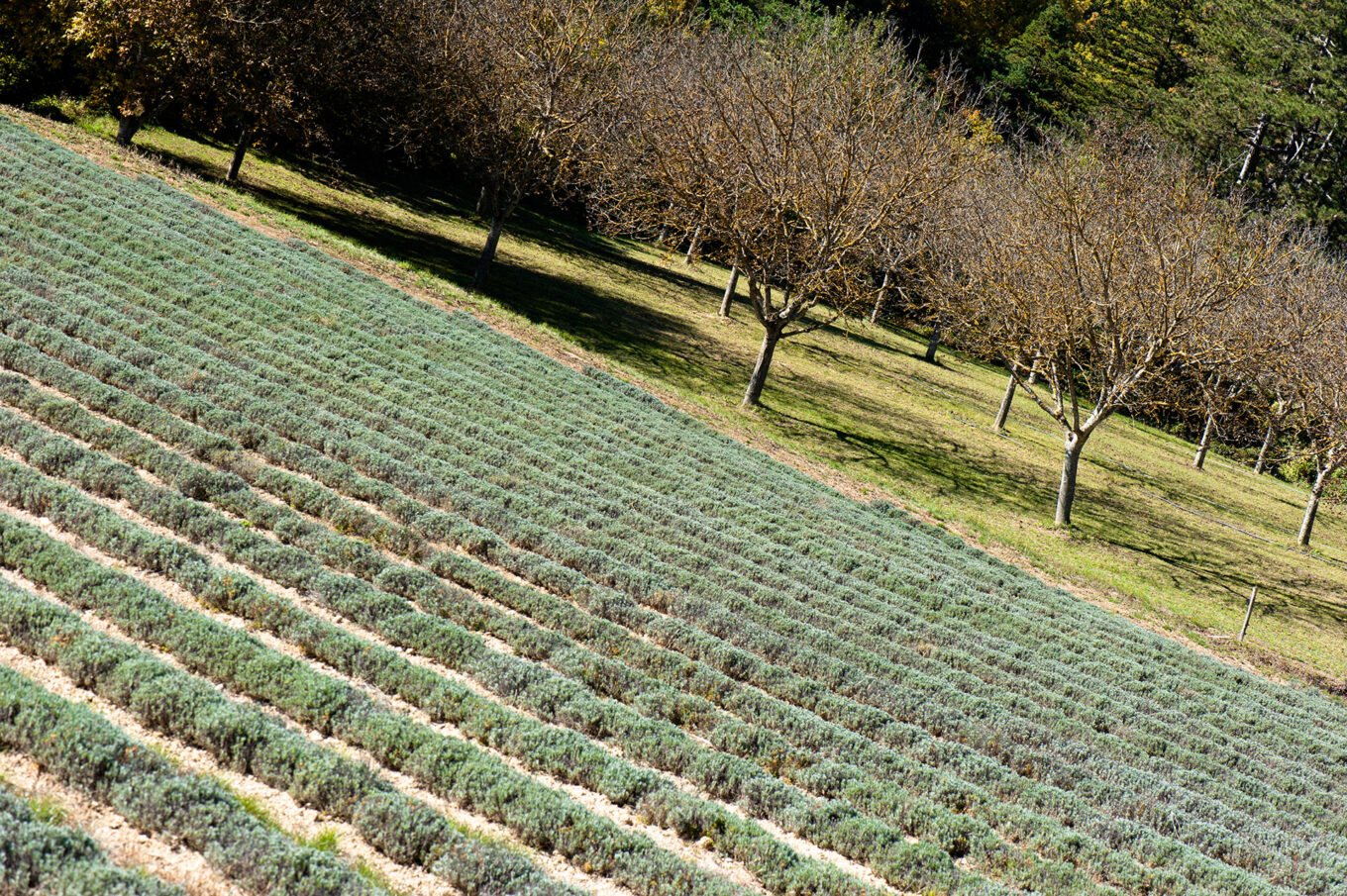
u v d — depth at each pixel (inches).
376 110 1642.5
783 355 1718.8
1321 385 1317.7
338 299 1040.2
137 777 300.5
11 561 428.1
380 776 365.1
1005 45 2881.4
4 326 672.4
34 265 788.6
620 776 405.7
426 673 439.5
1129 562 1198.3
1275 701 848.3
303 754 343.0
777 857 377.4
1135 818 535.2
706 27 2174.0
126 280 847.7
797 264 1321.4
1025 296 1231.5
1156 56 2659.9
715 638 599.5
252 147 1765.5
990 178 1600.6
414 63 1509.6
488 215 2095.2
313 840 312.2
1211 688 817.5
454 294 1286.9
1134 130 1660.9
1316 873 506.0
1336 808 638.5
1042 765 564.1
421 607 525.0
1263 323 1310.3
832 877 370.0
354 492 636.1
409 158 1695.4
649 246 2561.5
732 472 999.0
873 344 2162.9
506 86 1424.7
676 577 676.1
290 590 496.7
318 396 775.7
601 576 639.8
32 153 1049.5
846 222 1249.4
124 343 708.7
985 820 477.1
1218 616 1096.8
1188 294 1129.4
